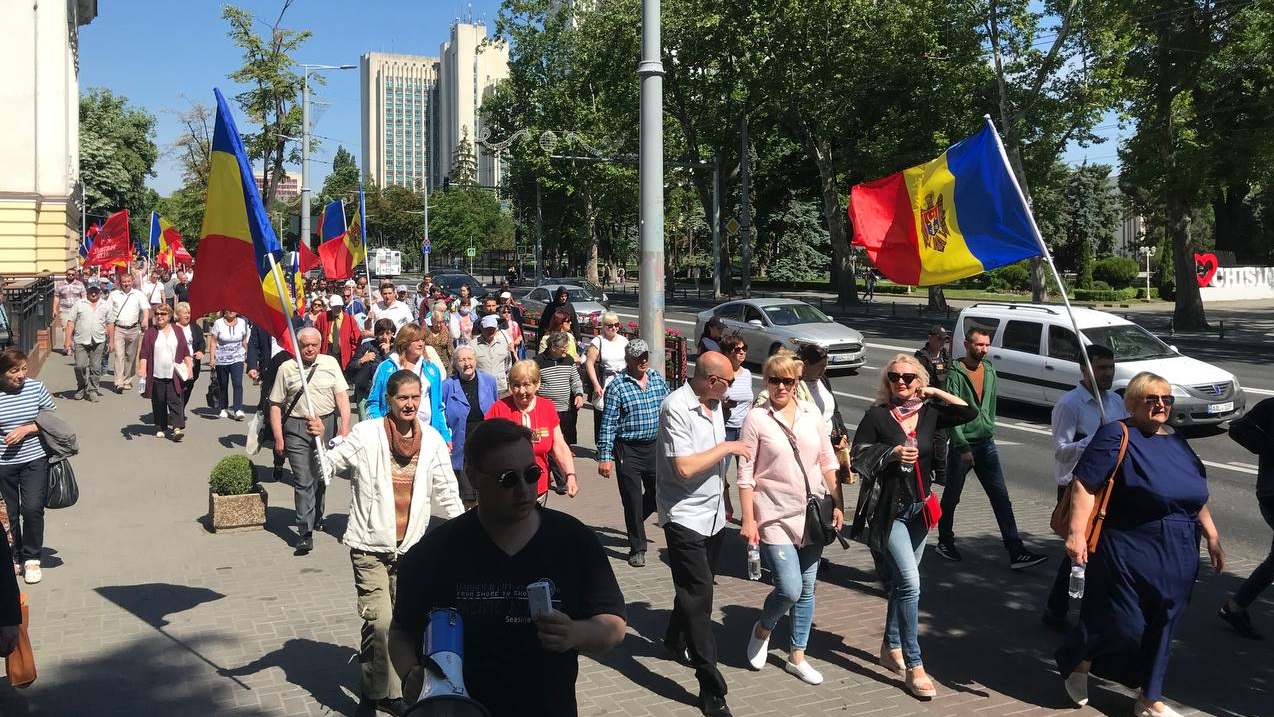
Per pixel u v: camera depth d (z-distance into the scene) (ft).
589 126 186.09
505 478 9.01
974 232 23.07
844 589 23.75
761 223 214.07
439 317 54.24
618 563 25.71
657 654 19.42
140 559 25.70
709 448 17.57
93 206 219.61
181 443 42.68
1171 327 106.01
